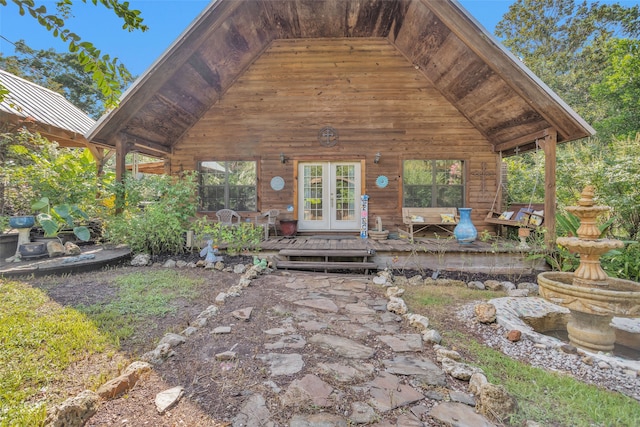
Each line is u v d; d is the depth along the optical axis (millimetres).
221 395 1914
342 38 7762
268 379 2094
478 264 5633
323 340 2725
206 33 5676
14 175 5910
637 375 2312
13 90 7801
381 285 4652
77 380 2070
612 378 2297
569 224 5188
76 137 8047
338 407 1822
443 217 7270
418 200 7871
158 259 5543
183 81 6457
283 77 7863
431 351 2568
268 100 7906
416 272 5402
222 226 6324
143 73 5715
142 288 3951
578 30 21188
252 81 7887
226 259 5605
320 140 7887
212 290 4090
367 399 1900
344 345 2637
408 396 1942
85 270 4758
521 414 1801
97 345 2506
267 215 7516
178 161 7996
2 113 6301
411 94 7754
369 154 7852
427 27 6062
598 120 13812
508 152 7832
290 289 4285
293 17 7012
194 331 2816
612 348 2750
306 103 7875
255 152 7969
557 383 2168
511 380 2186
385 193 7859
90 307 3258
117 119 5973
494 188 7680
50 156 6898
